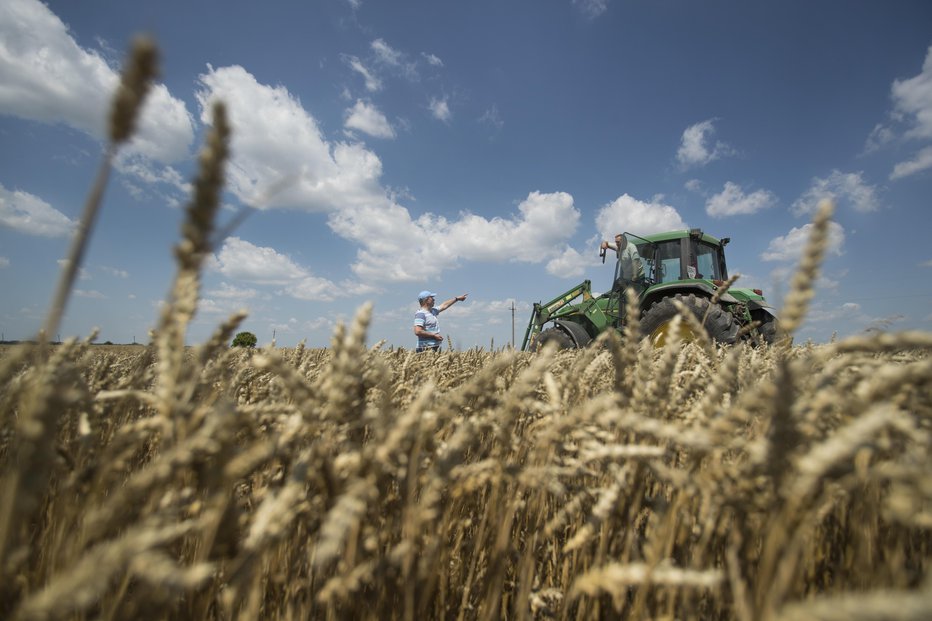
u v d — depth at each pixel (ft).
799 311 2.26
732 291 35.73
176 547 3.35
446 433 5.06
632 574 2.43
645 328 34.12
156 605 2.28
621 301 40.04
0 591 2.16
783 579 2.07
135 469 4.60
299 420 2.63
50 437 1.87
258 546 2.34
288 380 2.62
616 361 3.71
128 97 1.39
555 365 6.68
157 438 4.33
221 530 2.37
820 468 1.90
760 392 2.33
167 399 2.38
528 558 3.95
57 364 2.68
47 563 3.34
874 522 3.59
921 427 2.50
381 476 3.08
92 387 4.45
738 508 2.55
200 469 2.47
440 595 3.86
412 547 3.04
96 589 1.51
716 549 3.81
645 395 3.54
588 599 3.90
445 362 8.35
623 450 2.90
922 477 1.79
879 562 3.62
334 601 3.32
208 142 1.78
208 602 3.33
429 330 38.93
